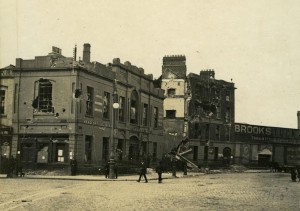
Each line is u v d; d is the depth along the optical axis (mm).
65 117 37438
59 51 40625
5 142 38719
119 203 16125
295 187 28281
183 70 65312
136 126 49406
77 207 14672
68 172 35906
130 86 47656
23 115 38656
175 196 19609
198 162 65125
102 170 38000
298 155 85062
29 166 37156
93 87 40219
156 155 55844
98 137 40875
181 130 64125
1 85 39531
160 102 57562
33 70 38688
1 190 20844
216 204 16609
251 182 33594
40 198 17406
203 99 67250
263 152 78375
